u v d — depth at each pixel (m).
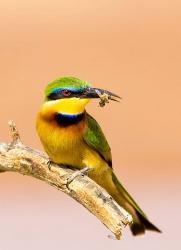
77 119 9.32
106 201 8.68
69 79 9.34
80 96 9.31
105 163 9.59
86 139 9.38
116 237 8.57
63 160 9.42
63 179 8.98
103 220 8.67
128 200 9.70
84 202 8.85
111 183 9.66
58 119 9.29
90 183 8.89
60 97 9.30
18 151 9.11
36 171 9.12
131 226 9.77
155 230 9.72
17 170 9.16
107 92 9.35
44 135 9.35
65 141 9.30
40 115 9.35
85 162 9.47
